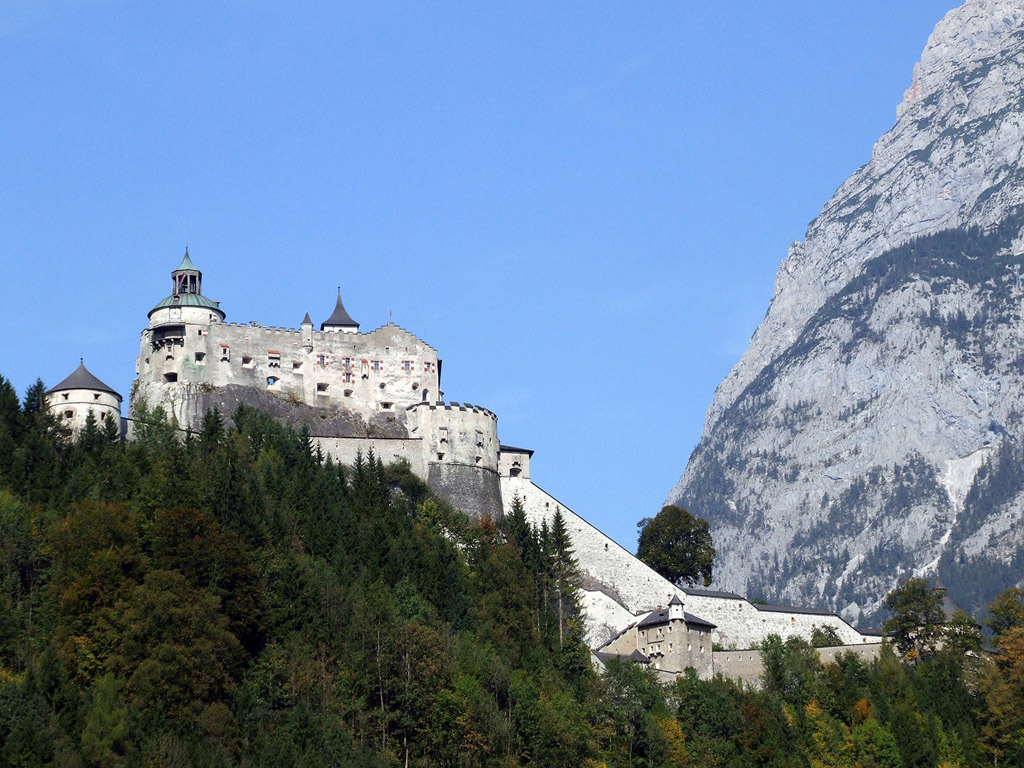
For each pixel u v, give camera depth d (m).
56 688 152.12
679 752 174.62
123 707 152.00
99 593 167.75
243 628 169.12
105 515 178.38
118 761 145.62
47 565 174.88
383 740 161.38
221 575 171.38
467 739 162.25
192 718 154.12
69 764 142.00
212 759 149.12
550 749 166.75
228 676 161.38
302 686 162.62
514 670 179.75
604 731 174.12
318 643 171.50
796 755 180.50
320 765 152.00
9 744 141.50
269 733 156.62
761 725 181.12
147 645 160.38
